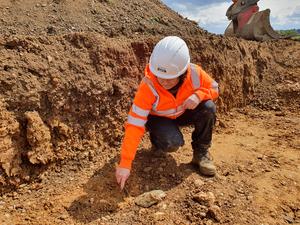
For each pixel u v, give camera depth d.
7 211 2.35
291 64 5.67
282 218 2.47
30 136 2.59
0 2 3.65
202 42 4.36
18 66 2.71
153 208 2.44
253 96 5.08
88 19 3.86
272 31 6.61
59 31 3.46
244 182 2.82
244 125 4.21
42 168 2.68
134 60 3.52
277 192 2.75
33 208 2.39
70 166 2.81
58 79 2.82
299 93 5.01
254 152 3.40
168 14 5.12
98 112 3.04
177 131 2.71
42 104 2.72
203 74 2.62
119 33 3.76
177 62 2.32
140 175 2.76
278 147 3.57
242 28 6.60
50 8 3.81
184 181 2.72
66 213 2.35
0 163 2.44
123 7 4.46
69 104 2.87
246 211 2.48
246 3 6.57
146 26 4.18
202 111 2.68
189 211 2.43
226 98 4.58
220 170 2.97
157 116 2.73
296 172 3.07
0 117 2.48
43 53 2.90
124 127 3.26
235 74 4.73
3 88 2.58
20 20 3.48
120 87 3.25
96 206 2.42
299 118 4.52
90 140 2.98
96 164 2.89
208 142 2.82
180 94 2.55
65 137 2.82
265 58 5.53
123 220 2.32
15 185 2.52
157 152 3.05
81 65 3.03
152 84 2.46
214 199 2.53
